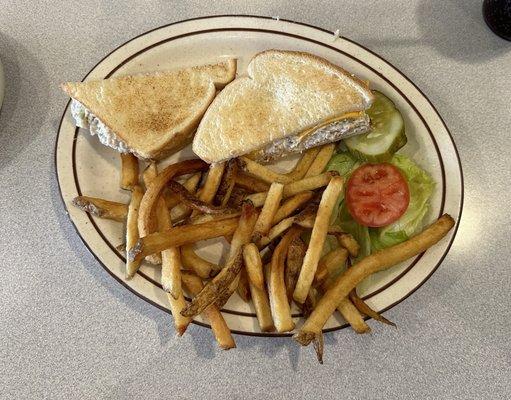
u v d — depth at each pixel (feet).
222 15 1.16
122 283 0.98
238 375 1.04
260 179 1.08
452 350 1.10
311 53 1.17
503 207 1.20
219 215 0.99
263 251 1.06
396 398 1.06
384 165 1.10
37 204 1.09
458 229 1.18
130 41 1.12
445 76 1.27
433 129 1.15
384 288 1.05
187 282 0.99
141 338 1.04
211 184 1.04
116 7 1.23
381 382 1.07
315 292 1.05
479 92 1.27
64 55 1.19
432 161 1.15
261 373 1.05
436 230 1.05
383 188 1.08
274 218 1.03
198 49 1.17
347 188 1.09
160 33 1.14
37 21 1.21
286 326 0.95
